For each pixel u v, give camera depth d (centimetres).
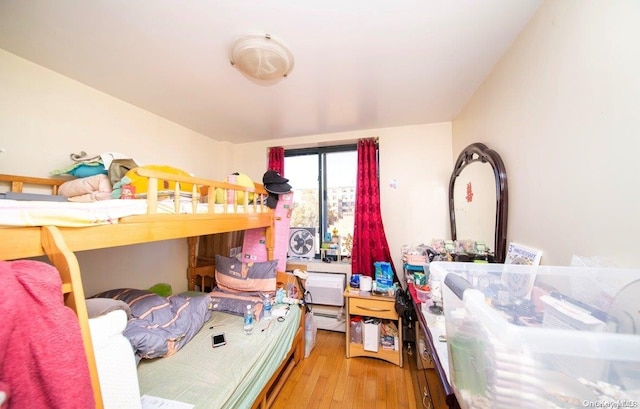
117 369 78
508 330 48
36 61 143
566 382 45
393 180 262
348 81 167
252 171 314
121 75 159
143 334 129
